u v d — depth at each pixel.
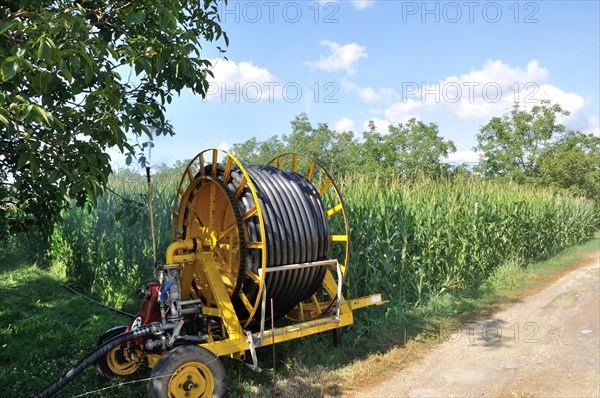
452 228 11.39
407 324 8.32
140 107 5.37
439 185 13.38
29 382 5.89
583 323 8.55
